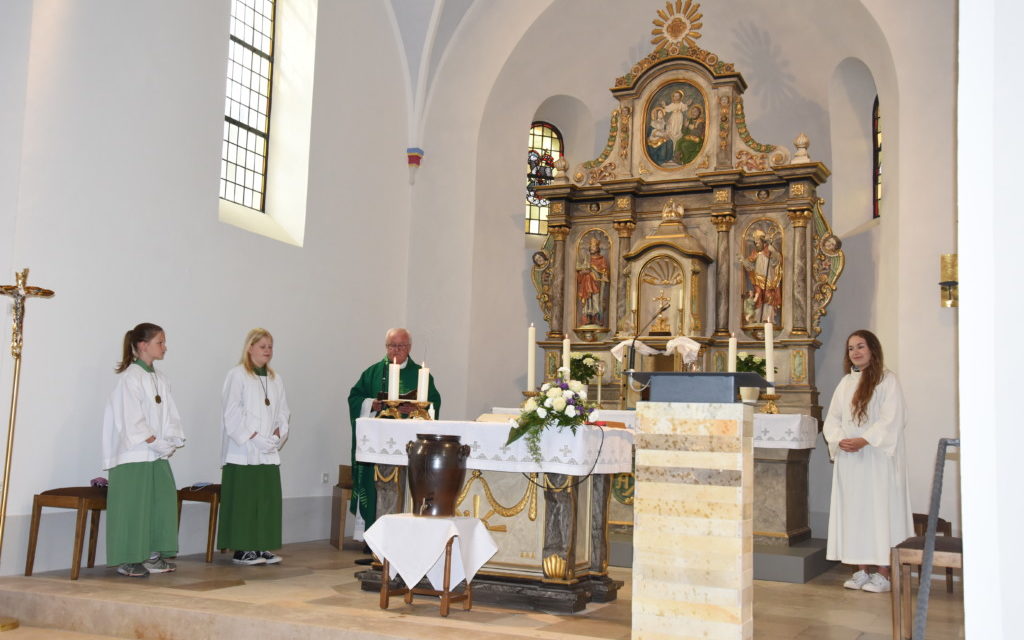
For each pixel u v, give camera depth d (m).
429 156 11.35
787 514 8.25
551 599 5.59
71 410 7.03
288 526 9.15
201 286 8.30
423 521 5.39
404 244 11.25
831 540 7.08
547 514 5.73
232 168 9.40
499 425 5.82
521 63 11.42
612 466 6.03
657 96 10.62
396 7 11.07
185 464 8.06
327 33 9.98
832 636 5.16
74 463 7.04
